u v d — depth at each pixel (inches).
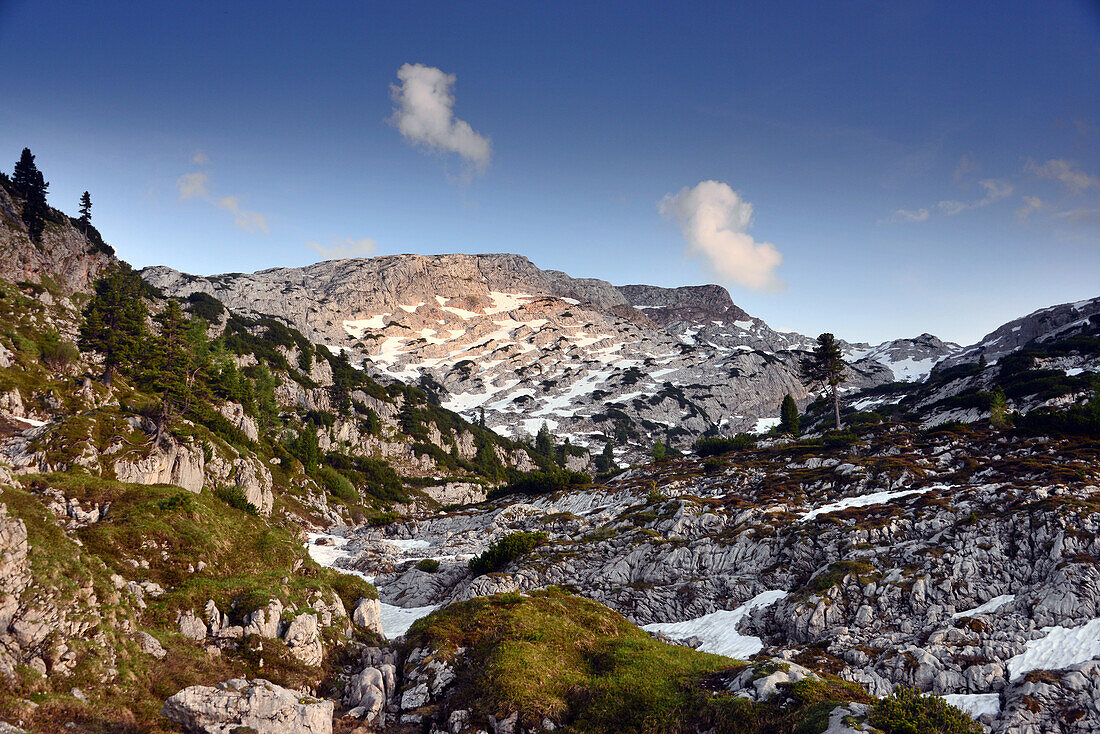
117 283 5221.5
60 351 3553.2
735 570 2482.8
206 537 1653.5
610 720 1256.8
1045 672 1469.0
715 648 2065.7
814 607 1988.2
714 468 4087.1
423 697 1368.1
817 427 6402.6
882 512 2532.0
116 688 1026.1
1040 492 2263.8
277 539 1921.8
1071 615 1680.6
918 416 5369.1
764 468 3767.2
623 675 1407.5
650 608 2395.4
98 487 1678.2
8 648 952.3
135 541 1509.6
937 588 1940.2
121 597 1205.1
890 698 1163.3
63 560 1120.2
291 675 1310.3
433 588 2770.7
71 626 1042.1
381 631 1775.3
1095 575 1771.7
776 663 1348.4
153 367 3909.9
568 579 2655.0
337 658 1467.8
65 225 6230.3
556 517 3563.0
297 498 4259.4
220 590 1441.9
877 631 1875.0
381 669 1418.6
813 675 1339.8
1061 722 1330.0
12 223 5378.9
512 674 1350.9
